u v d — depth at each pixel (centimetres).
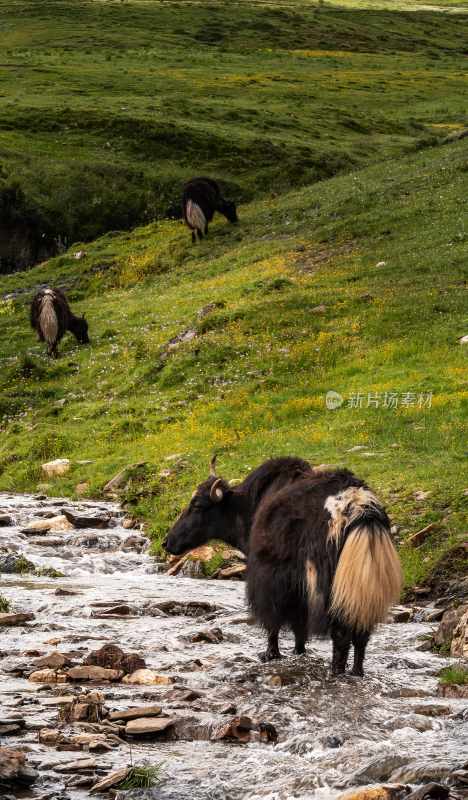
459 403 4528
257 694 1656
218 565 3212
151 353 6519
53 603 2581
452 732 1413
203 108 13725
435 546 2978
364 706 1577
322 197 9456
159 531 3650
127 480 4491
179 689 1673
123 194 11431
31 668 1844
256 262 8025
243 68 18100
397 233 7750
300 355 5766
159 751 1380
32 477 5034
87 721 1508
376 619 1633
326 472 1798
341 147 12419
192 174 11656
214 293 7394
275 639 1897
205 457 4431
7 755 1252
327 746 1375
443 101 15925
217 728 1458
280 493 1809
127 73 16475
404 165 10025
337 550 1639
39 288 9138
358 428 4416
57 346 7231
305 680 1736
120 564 3359
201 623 2355
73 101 13912
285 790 1202
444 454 3856
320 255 7688
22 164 11631
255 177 11488
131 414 5662
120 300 8250
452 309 5984
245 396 5397
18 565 3253
